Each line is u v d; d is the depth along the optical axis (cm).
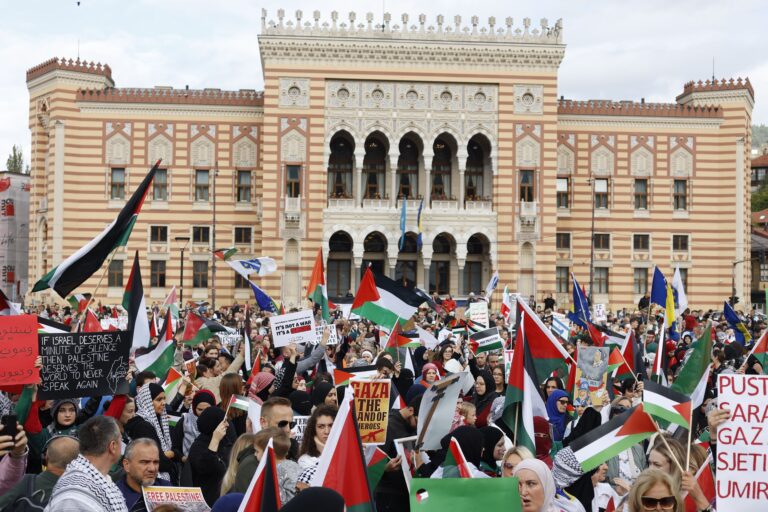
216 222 7662
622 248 7906
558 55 7400
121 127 7581
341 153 7725
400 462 1276
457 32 7331
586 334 2923
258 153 7675
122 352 1423
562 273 7894
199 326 2892
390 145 7331
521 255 7462
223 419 1445
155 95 7588
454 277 7725
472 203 7431
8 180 8819
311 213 7306
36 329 1295
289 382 1923
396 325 2559
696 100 8056
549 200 7444
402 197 7444
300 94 7288
